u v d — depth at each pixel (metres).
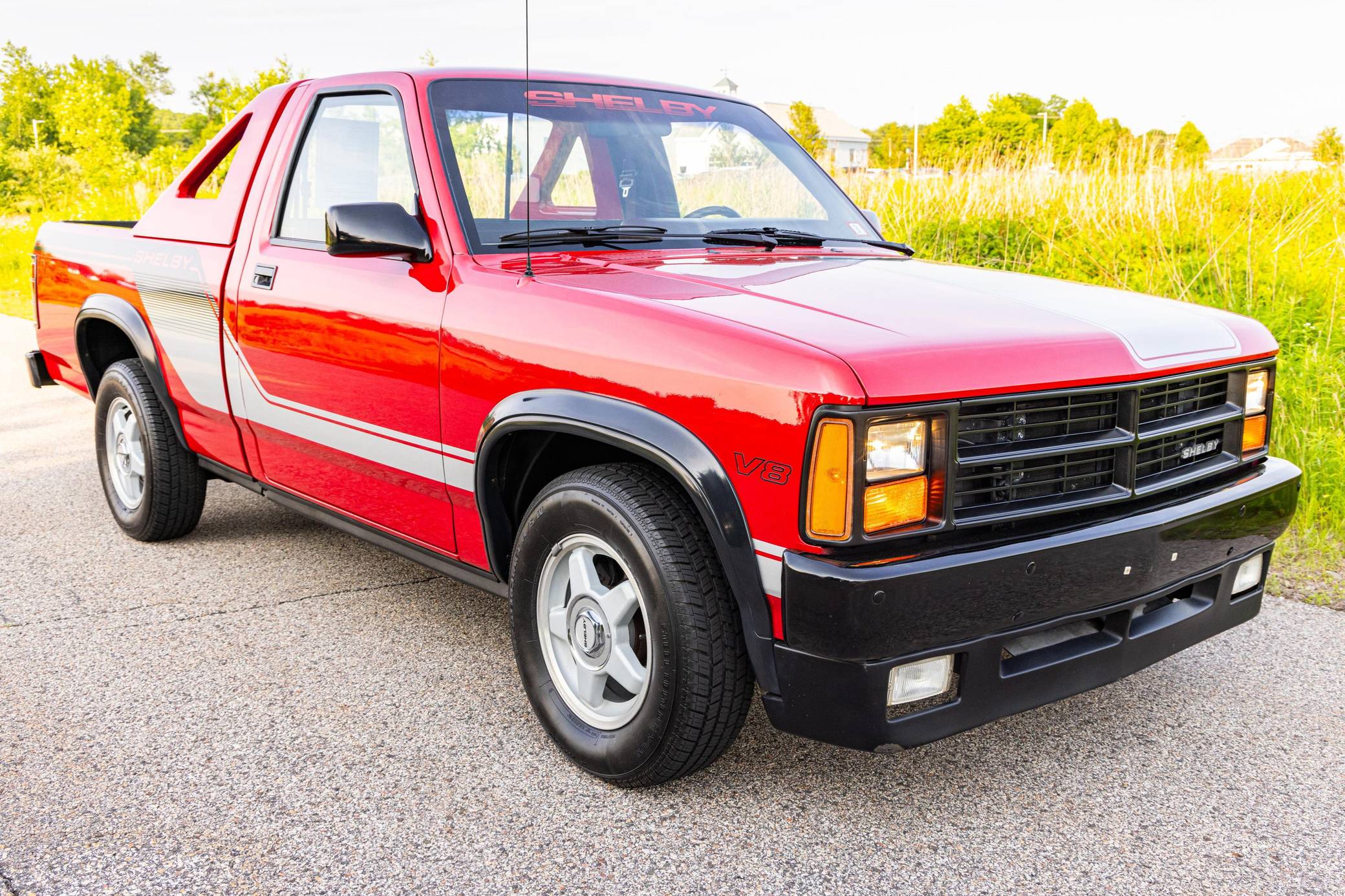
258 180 3.89
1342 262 6.91
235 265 3.83
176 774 2.80
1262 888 2.33
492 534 2.99
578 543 2.74
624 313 2.55
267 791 2.72
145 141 77.25
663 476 2.59
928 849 2.49
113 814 2.61
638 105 3.74
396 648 3.64
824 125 96.19
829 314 2.48
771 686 2.35
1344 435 5.19
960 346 2.31
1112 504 2.51
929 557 2.22
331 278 3.38
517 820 2.61
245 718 3.12
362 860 2.43
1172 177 8.52
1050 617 2.40
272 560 4.54
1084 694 3.31
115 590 4.16
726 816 2.63
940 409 2.21
